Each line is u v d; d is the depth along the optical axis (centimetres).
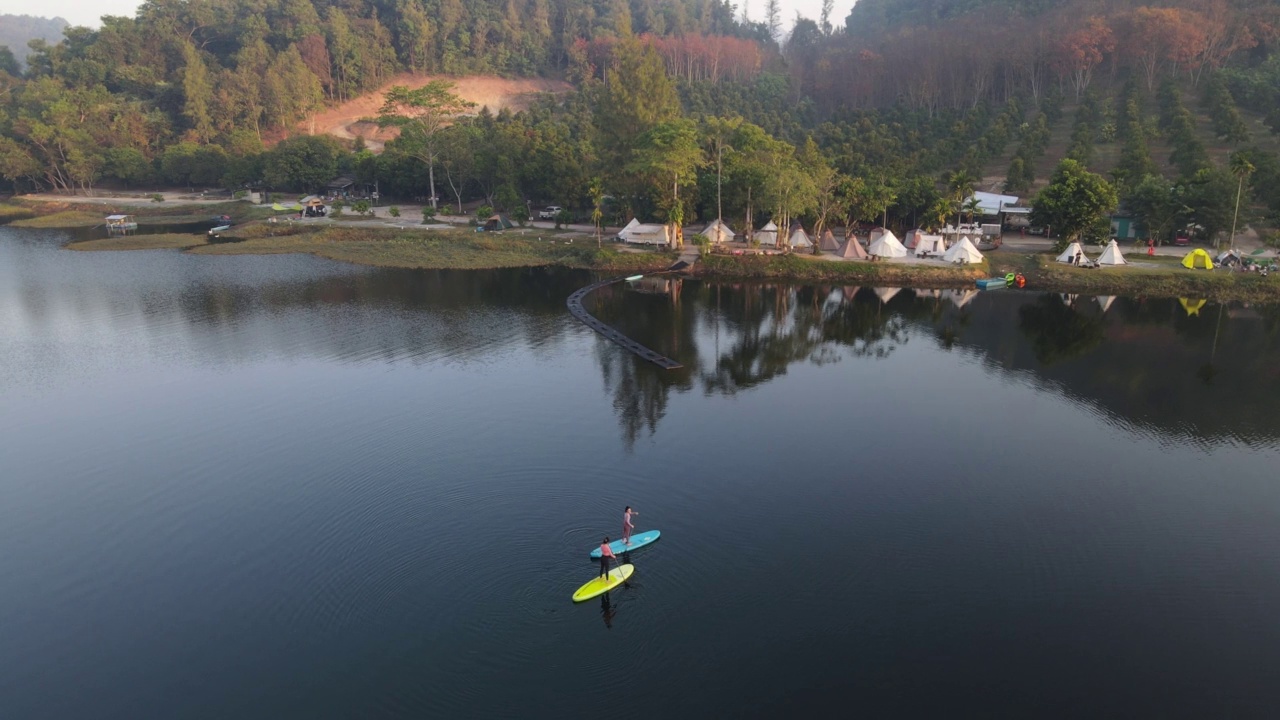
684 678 3256
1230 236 11800
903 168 15062
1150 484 4944
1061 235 11331
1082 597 3800
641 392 6581
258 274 11575
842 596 3794
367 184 19612
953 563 4072
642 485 4891
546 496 4756
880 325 8762
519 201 15950
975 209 12450
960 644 3462
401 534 4362
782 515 4541
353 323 8788
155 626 3666
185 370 7175
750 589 3841
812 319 9056
